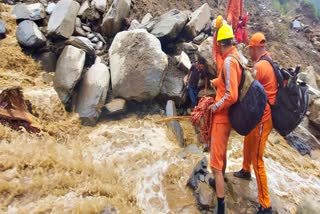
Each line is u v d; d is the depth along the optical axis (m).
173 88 5.25
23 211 2.99
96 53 5.70
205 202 3.59
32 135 4.19
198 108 3.54
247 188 3.90
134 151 4.45
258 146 3.44
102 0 6.16
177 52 5.90
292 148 5.50
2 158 3.52
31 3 6.55
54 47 5.52
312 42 10.26
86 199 3.33
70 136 4.61
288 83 3.50
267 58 3.64
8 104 4.18
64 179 3.50
